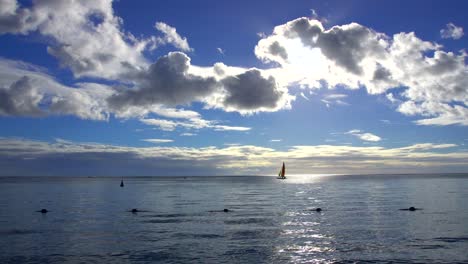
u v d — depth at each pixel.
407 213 54.50
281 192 113.69
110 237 37.50
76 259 29.52
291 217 51.34
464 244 33.62
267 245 33.72
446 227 42.06
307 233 39.16
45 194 107.25
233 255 30.39
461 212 55.28
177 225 44.75
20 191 125.12
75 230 41.50
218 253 31.00
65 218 51.28
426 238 36.16
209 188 146.88
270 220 48.59
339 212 56.59
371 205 67.12
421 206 64.44
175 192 117.00
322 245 33.62
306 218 50.22
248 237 37.22
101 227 43.47
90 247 33.22
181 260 29.03
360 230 40.62
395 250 31.67
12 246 33.72
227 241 35.38
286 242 34.91
